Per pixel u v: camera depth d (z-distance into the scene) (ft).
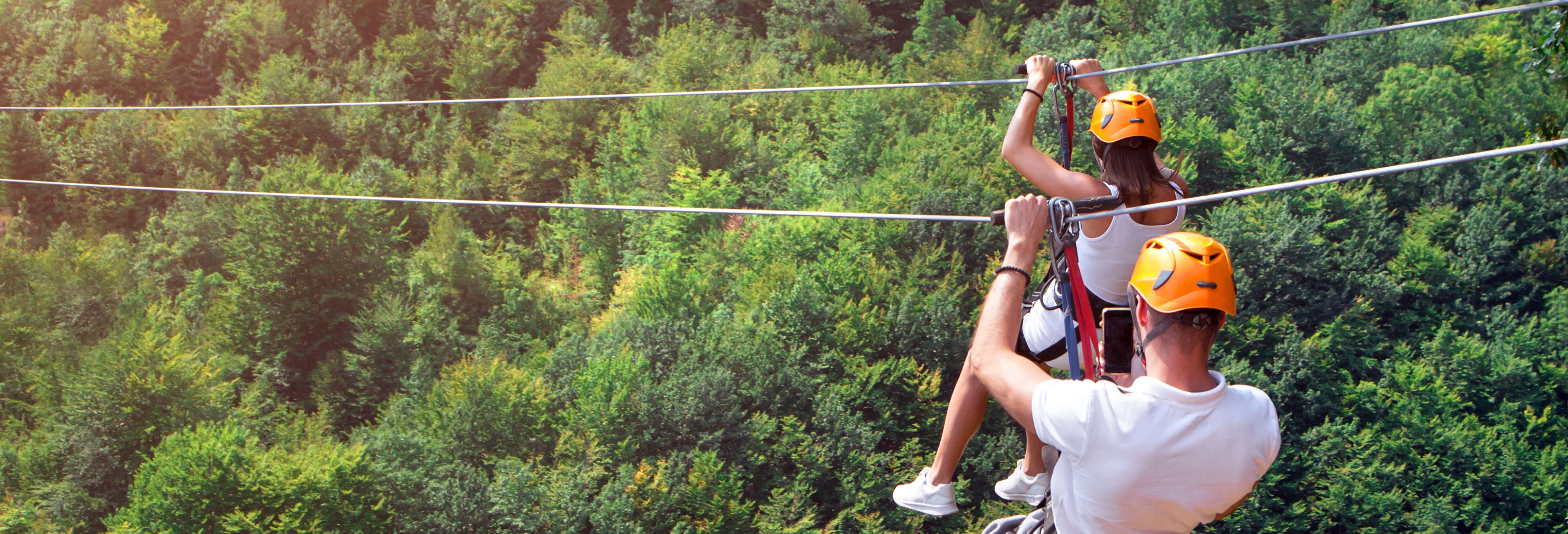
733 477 124.98
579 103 229.25
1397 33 230.48
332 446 146.51
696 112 214.48
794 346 140.67
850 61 247.29
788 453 131.13
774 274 156.97
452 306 192.75
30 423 172.24
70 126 244.63
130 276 200.54
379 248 196.03
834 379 142.00
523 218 224.74
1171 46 224.33
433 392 143.95
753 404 138.10
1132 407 7.93
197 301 195.11
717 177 202.18
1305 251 164.96
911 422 140.67
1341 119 193.47
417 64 254.68
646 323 149.59
